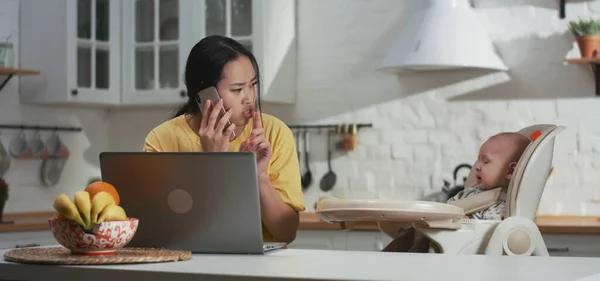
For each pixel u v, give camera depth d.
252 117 2.64
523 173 2.68
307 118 5.15
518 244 2.54
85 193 1.97
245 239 2.11
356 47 5.05
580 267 1.83
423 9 4.62
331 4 5.10
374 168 5.01
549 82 4.66
